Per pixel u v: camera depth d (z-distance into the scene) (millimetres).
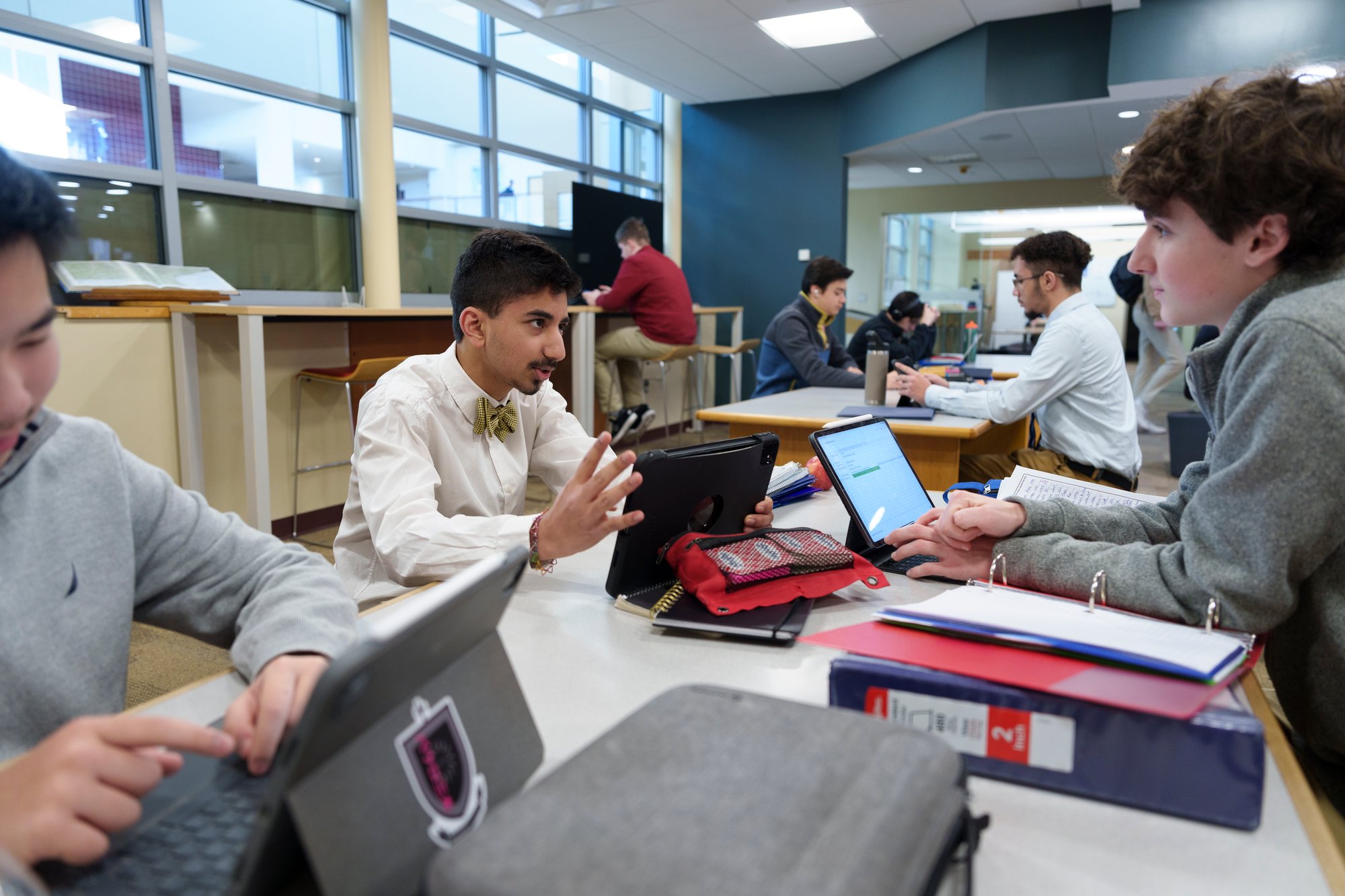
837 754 451
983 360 6938
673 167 7570
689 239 7703
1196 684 594
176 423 3221
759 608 875
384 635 386
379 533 1168
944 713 605
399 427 1300
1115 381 2508
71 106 3469
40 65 3355
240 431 3404
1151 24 4688
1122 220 10836
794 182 7254
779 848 377
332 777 405
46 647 667
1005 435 3523
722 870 364
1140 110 5652
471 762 502
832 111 7043
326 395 3752
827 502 1497
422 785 458
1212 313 898
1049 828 542
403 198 5148
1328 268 809
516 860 372
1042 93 5188
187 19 3873
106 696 712
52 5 3350
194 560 790
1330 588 811
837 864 368
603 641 841
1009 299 11539
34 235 498
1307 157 758
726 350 5953
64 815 440
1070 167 8328
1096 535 968
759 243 7457
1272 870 501
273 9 4250
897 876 374
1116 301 12375
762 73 6480
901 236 10992
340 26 4605
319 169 4590
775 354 4176
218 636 798
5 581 652
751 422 2602
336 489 3838
